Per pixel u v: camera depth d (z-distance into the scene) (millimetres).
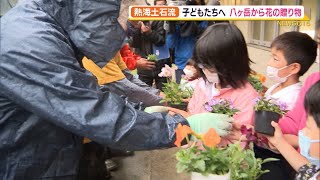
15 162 1340
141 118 1291
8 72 1167
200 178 1140
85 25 1268
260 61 7520
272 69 1676
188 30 3861
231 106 1543
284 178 1540
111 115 1229
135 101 2295
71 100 1195
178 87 2359
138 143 1289
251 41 10305
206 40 1575
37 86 1172
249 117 1526
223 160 1138
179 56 3988
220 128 1389
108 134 1219
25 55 1166
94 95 1215
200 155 1141
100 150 2176
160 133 1315
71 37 1308
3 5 2717
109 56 1348
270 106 1402
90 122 1193
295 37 1623
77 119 1183
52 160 1379
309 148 1138
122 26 1443
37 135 1326
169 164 2463
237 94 1625
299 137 1192
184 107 2211
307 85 1434
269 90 1796
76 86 1199
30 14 1276
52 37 1223
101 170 2230
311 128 1121
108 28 1294
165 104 2299
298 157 1302
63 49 1236
